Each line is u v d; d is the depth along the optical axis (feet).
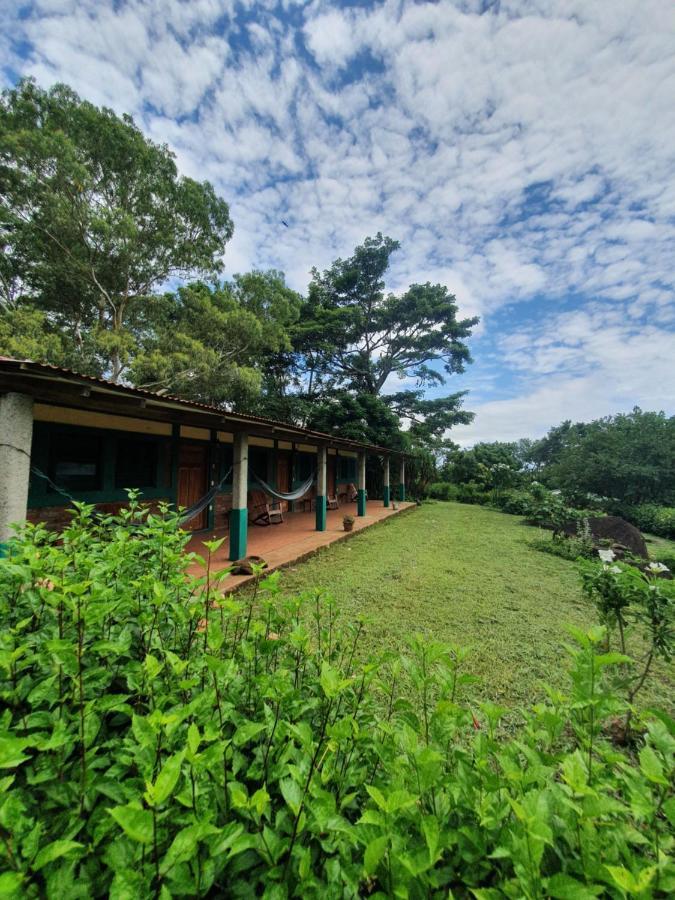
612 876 2.36
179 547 7.20
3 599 5.26
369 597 15.44
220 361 45.52
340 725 3.38
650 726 3.45
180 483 26.00
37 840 2.53
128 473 22.45
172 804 3.10
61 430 18.98
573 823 2.86
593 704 3.70
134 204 40.63
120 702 3.53
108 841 2.96
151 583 5.52
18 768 3.60
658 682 10.01
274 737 3.70
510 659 10.89
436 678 4.48
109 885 2.65
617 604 9.48
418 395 70.79
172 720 3.07
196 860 2.62
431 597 15.66
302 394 69.87
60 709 3.71
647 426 47.19
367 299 70.69
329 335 65.00
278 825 2.92
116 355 37.27
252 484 32.86
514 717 8.31
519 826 2.71
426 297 67.82
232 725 4.15
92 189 37.14
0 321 30.32
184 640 5.60
